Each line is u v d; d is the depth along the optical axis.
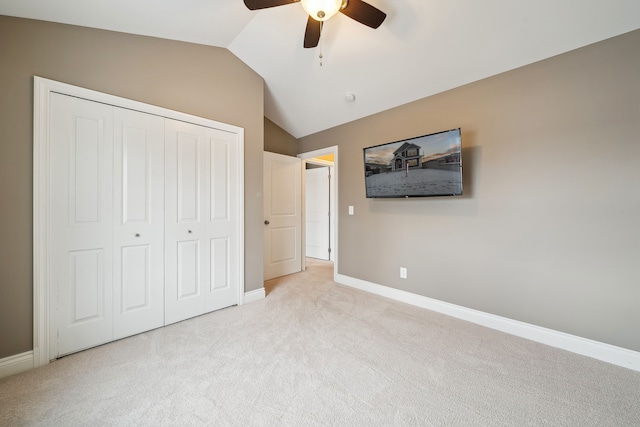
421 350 1.92
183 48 2.41
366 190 3.08
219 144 2.66
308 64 2.74
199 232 2.52
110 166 2.00
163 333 2.17
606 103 1.79
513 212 2.19
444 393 1.47
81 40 1.87
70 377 1.59
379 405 1.38
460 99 2.48
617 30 1.73
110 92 2.00
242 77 2.86
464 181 2.46
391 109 3.04
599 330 1.83
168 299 2.32
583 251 1.89
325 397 1.43
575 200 1.91
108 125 1.99
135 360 1.78
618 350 1.75
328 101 3.25
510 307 2.21
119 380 1.57
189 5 1.92
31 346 1.69
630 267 1.73
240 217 2.82
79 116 1.86
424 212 2.76
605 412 1.34
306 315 2.55
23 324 1.67
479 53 2.15
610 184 1.79
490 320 2.30
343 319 2.46
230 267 2.76
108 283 2.00
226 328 2.26
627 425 1.26
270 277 3.87
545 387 1.52
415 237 2.84
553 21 1.79
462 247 2.49
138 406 1.37
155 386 1.52
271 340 2.06
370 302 2.92
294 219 4.24
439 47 2.20
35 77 1.68
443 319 2.48
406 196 2.70
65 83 1.79
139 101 2.14
